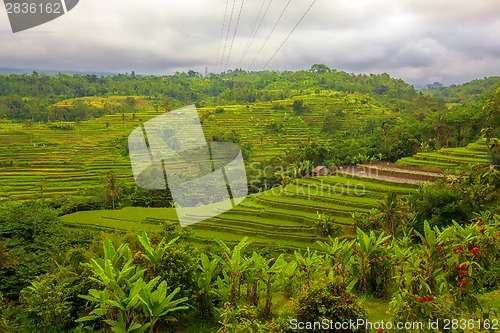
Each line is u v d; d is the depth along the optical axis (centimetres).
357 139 8550
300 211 4206
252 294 1147
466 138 6956
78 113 12019
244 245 1188
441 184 3206
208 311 1173
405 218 3161
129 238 1670
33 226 3362
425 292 733
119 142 8312
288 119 11088
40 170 7038
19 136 9069
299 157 6359
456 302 730
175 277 1131
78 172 6900
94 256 1598
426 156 5659
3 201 5022
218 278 1180
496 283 1016
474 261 752
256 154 6638
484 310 898
